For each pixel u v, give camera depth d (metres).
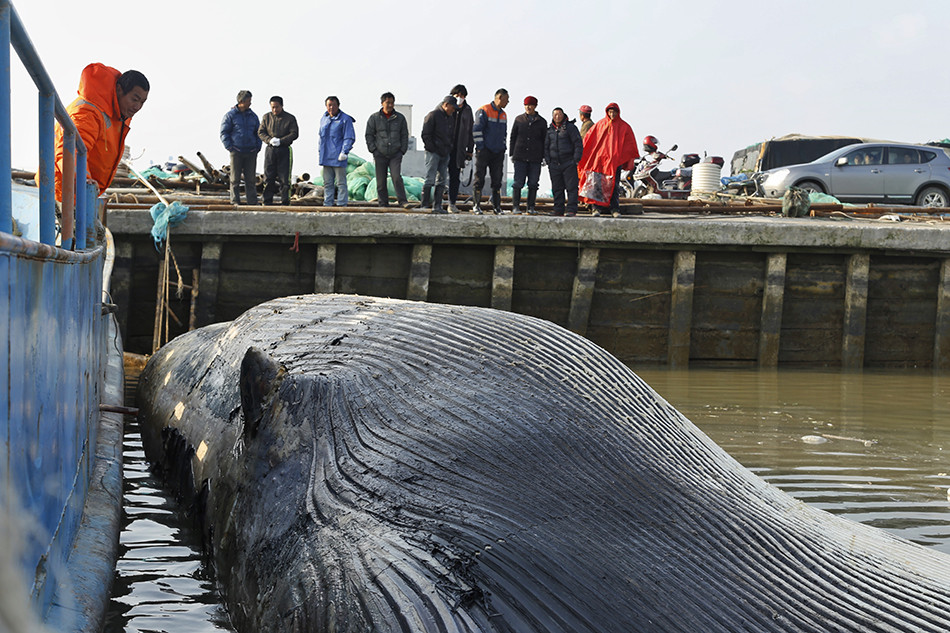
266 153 16.12
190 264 13.38
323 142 16.33
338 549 3.32
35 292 3.03
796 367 14.32
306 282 13.73
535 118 15.71
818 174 23.12
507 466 3.45
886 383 12.62
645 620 2.81
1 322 2.43
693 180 22.55
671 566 3.06
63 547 3.90
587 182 16.45
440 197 14.83
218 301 13.48
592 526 3.18
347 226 13.45
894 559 3.57
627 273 14.20
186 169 21.19
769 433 8.85
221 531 4.47
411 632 2.74
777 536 3.36
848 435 8.80
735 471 3.97
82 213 5.41
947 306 14.38
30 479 2.91
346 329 4.85
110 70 7.44
